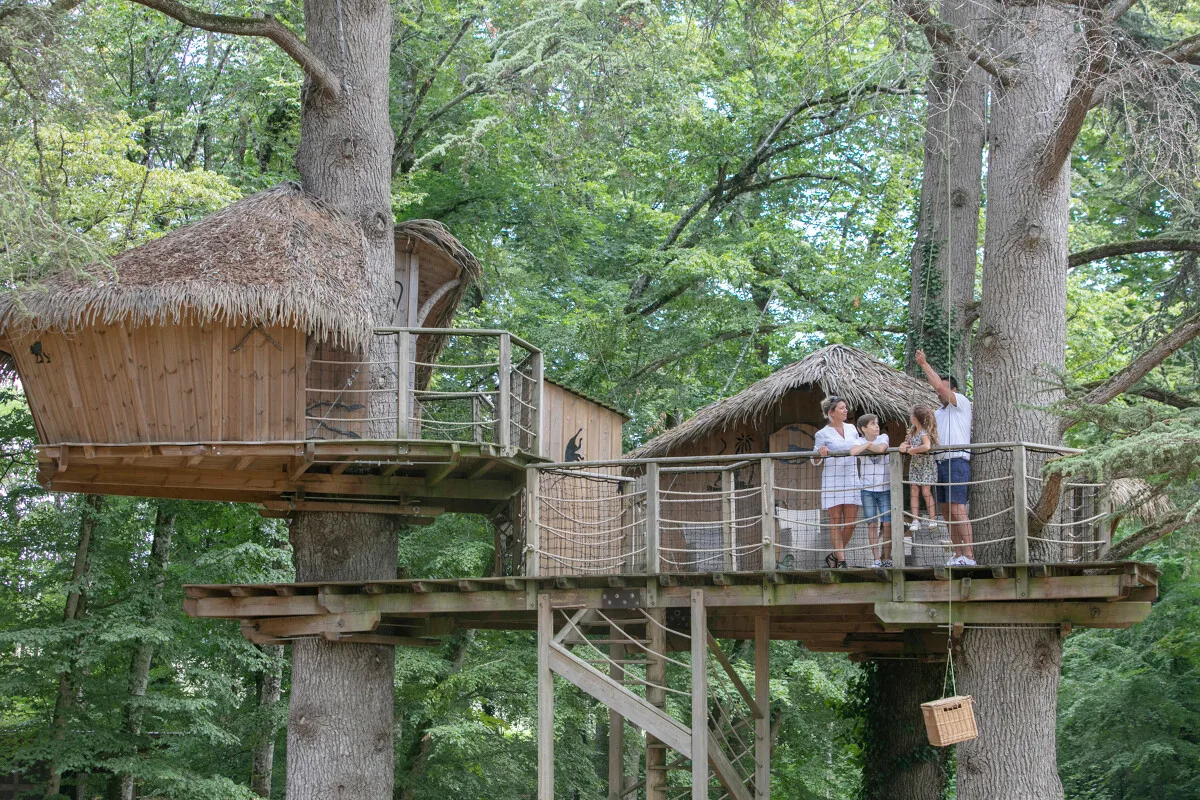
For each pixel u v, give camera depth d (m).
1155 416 9.90
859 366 14.72
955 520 12.41
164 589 20.28
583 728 23.88
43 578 20.39
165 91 23.16
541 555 13.99
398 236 16.56
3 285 13.35
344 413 14.29
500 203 25.25
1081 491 12.82
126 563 20.88
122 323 13.10
